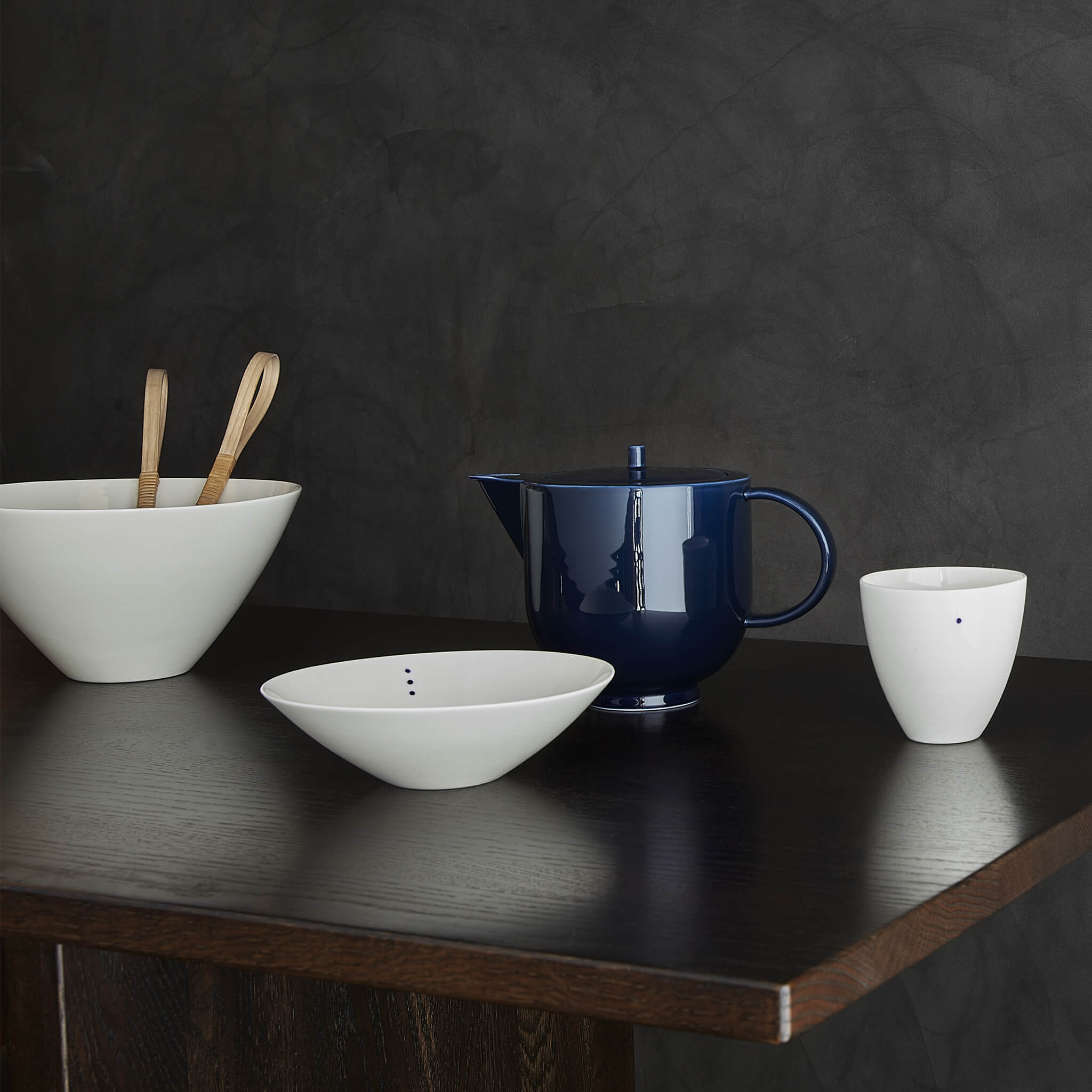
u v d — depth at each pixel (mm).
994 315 1097
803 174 1153
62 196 1487
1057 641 1104
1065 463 1084
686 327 1213
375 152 1329
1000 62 1074
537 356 1279
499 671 910
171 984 825
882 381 1145
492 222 1284
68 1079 776
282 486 1192
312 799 802
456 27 1279
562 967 568
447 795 807
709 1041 1278
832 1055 1224
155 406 1172
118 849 723
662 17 1193
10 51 1499
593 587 944
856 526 1171
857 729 923
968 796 774
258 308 1403
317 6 1340
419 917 617
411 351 1336
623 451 1252
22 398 1536
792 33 1146
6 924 675
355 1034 931
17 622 1084
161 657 1099
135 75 1436
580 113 1234
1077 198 1060
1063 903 1115
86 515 1001
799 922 599
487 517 1320
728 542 961
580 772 845
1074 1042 1121
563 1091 1039
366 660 906
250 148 1388
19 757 899
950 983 1168
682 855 691
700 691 1043
